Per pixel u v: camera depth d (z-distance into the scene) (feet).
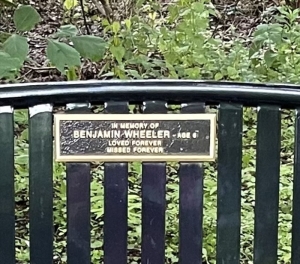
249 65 17.53
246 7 25.00
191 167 7.71
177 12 17.87
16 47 11.59
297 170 7.88
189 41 17.47
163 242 7.84
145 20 19.58
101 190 12.46
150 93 7.56
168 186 12.76
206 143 7.63
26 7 12.08
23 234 11.53
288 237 11.09
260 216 7.88
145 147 7.61
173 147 7.62
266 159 7.81
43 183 7.68
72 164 7.63
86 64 18.39
